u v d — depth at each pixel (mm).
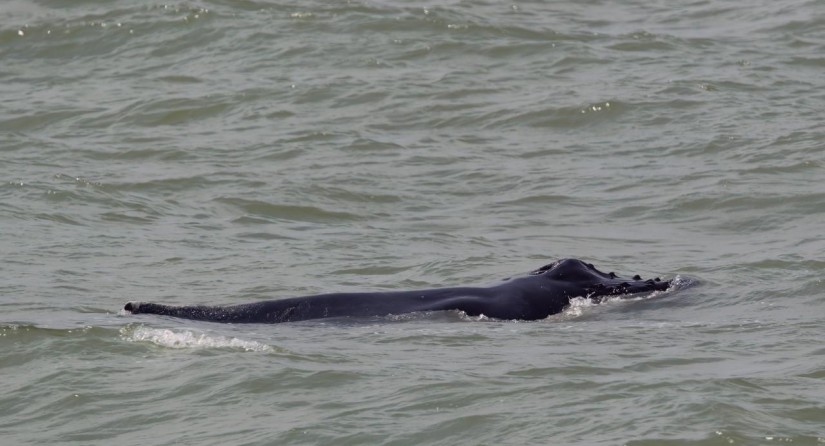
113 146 80625
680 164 76125
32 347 42156
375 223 67062
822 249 59781
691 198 69625
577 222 66938
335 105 88938
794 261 57062
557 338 44219
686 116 84750
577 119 85375
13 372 40469
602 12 112875
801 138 78938
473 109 87750
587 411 35781
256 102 89500
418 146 81062
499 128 84500
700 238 63781
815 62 97000
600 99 87562
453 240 63312
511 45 100562
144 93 91938
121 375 39688
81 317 46531
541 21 108062
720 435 33750
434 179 74875
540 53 99375
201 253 59875
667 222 66750
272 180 73812
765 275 54812
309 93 91000
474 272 56844
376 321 46281
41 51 101938
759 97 88375
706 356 41438
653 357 41250
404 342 43219
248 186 72625
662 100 87812
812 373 39094
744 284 53156
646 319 47688
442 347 42625
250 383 38469
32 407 37812
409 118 86375
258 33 102812
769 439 33750
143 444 34844
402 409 36281
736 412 35250
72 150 79688
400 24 104312
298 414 36156
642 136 81938
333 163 77375
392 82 93125
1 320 45969
